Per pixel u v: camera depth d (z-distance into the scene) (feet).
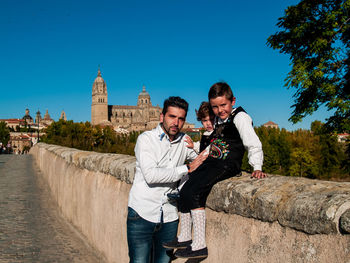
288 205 5.88
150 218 8.53
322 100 49.32
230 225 7.34
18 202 26.22
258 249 6.48
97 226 14.99
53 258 14.30
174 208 8.85
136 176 8.89
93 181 15.88
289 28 54.19
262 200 6.39
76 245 16.08
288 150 193.77
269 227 6.37
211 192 7.88
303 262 5.50
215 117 9.09
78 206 18.54
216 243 7.70
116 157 14.57
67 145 196.85
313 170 173.58
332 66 49.52
